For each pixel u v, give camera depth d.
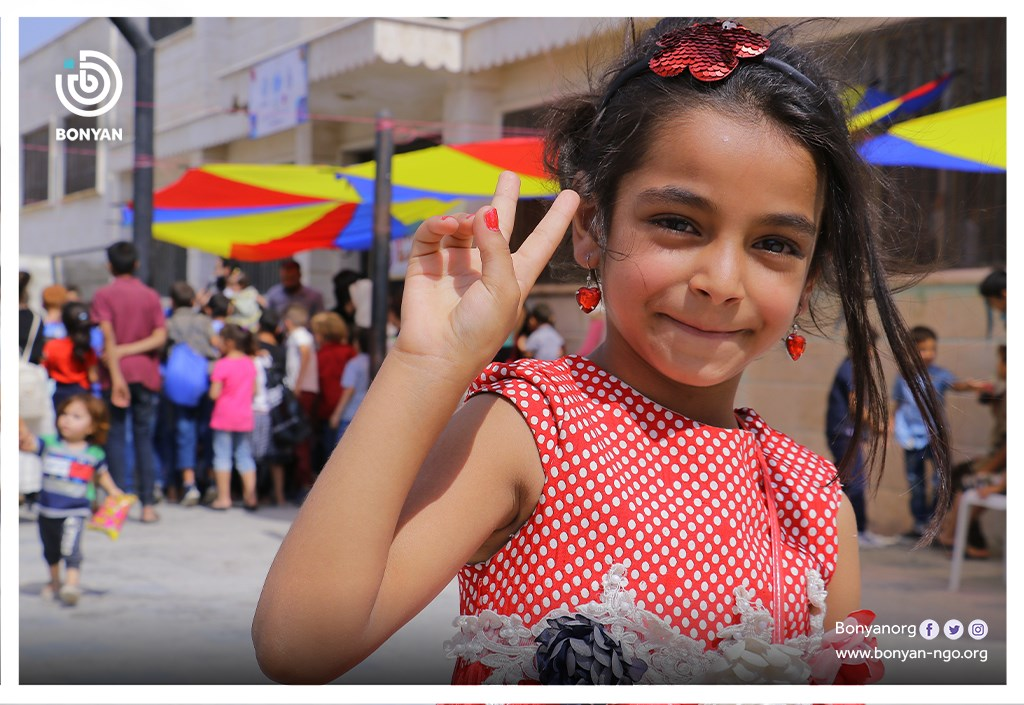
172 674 3.00
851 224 1.05
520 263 0.88
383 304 6.09
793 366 6.32
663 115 0.97
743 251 0.95
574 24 6.34
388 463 0.79
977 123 4.23
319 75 8.06
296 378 6.93
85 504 4.13
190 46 9.89
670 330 0.96
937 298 5.63
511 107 7.62
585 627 0.92
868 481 1.16
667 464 1.01
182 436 6.52
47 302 6.56
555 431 0.95
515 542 0.96
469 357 0.81
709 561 0.99
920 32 5.01
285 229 7.94
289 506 6.63
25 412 5.32
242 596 4.19
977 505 4.81
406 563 0.84
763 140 0.95
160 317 6.09
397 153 9.02
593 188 1.04
